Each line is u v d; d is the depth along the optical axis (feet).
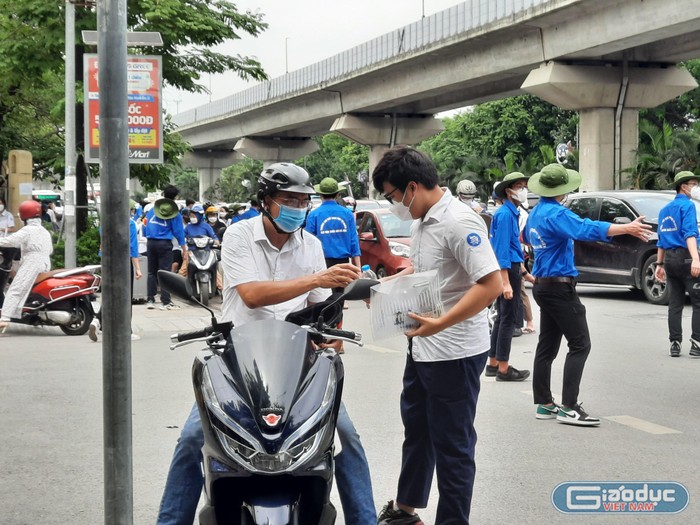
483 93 149.69
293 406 10.88
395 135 177.47
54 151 72.84
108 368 12.19
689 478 19.39
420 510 17.98
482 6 122.72
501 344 30.25
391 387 29.09
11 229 59.67
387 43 148.05
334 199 37.19
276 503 10.69
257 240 13.80
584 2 101.65
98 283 43.34
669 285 34.99
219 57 70.08
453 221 14.62
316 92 176.65
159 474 19.92
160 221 53.21
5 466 20.68
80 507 17.90
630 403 26.68
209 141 251.39
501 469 20.06
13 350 37.91
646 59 118.42
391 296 13.51
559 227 23.12
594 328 42.96
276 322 12.22
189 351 36.99
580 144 122.83
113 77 12.02
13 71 67.15
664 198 54.75
